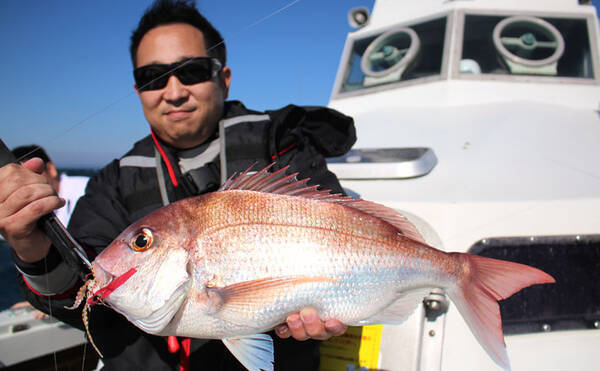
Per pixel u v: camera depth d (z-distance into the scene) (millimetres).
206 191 706
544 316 750
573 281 759
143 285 543
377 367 723
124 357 666
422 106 1350
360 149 1062
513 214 774
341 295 567
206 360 660
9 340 1113
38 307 648
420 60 1506
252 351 562
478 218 778
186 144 770
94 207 716
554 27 1404
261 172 599
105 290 541
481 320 584
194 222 559
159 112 716
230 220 561
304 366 670
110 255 554
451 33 1434
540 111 1191
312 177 736
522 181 858
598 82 1323
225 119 778
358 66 1627
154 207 710
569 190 817
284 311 555
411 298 602
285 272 554
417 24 1541
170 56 705
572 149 976
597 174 866
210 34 778
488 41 1430
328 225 576
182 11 741
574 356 717
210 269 548
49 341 1187
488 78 1341
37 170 572
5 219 516
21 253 561
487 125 1135
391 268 586
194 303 546
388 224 602
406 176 914
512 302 751
